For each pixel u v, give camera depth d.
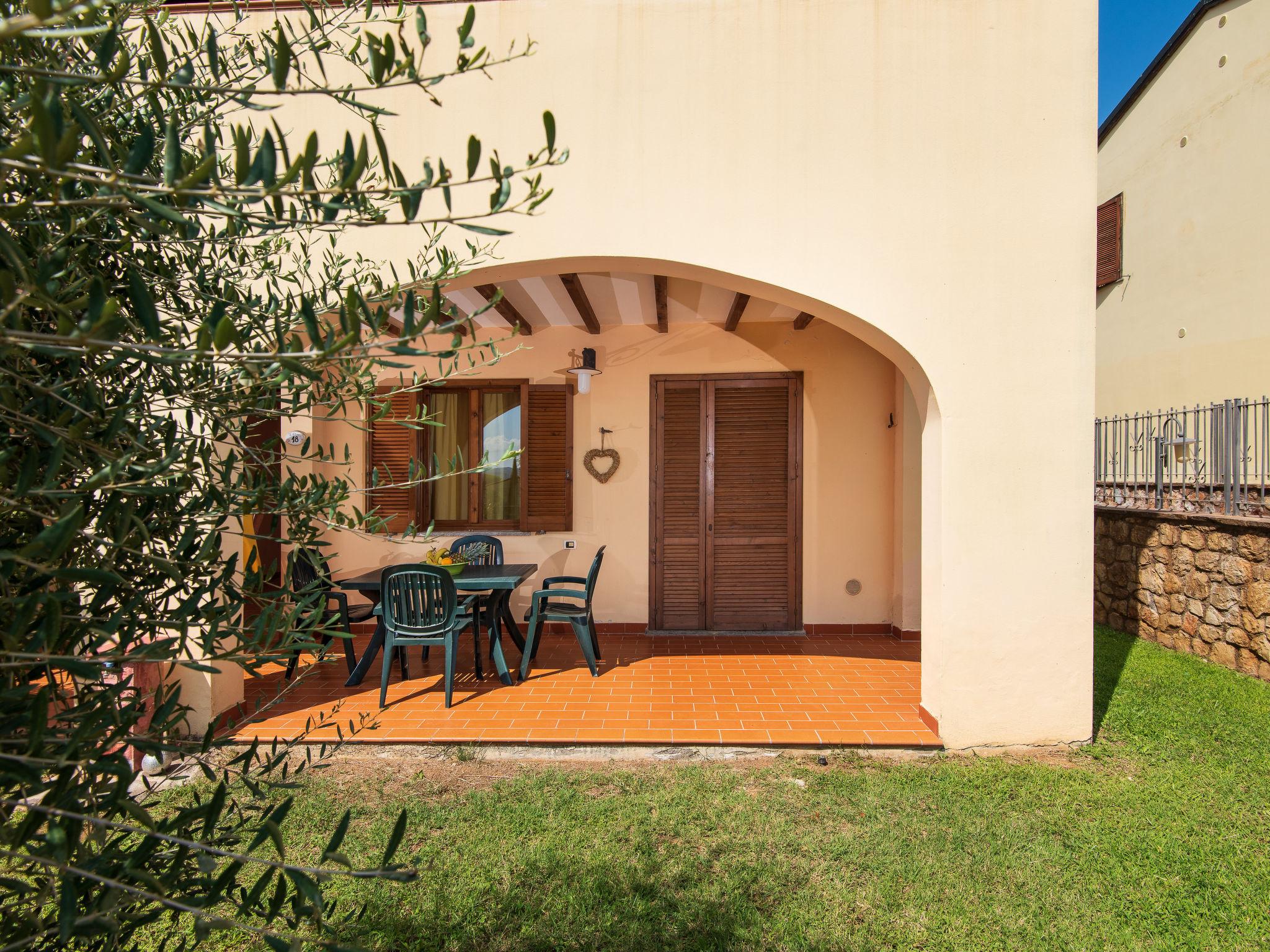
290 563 1.11
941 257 3.76
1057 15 3.75
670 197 3.77
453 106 3.73
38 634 0.69
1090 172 3.75
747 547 6.66
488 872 2.61
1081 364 3.76
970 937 2.26
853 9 3.78
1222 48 7.42
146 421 0.95
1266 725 3.98
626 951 2.19
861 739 3.85
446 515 6.87
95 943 0.88
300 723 4.11
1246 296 7.14
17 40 0.77
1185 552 5.64
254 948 2.16
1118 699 4.43
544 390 6.72
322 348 0.70
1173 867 2.63
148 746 0.84
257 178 0.66
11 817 0.72
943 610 3.79
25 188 0.79
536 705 4.48
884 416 6.58
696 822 2.99
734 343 6.67
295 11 3.38
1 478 0.69
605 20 3.78
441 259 1.46
